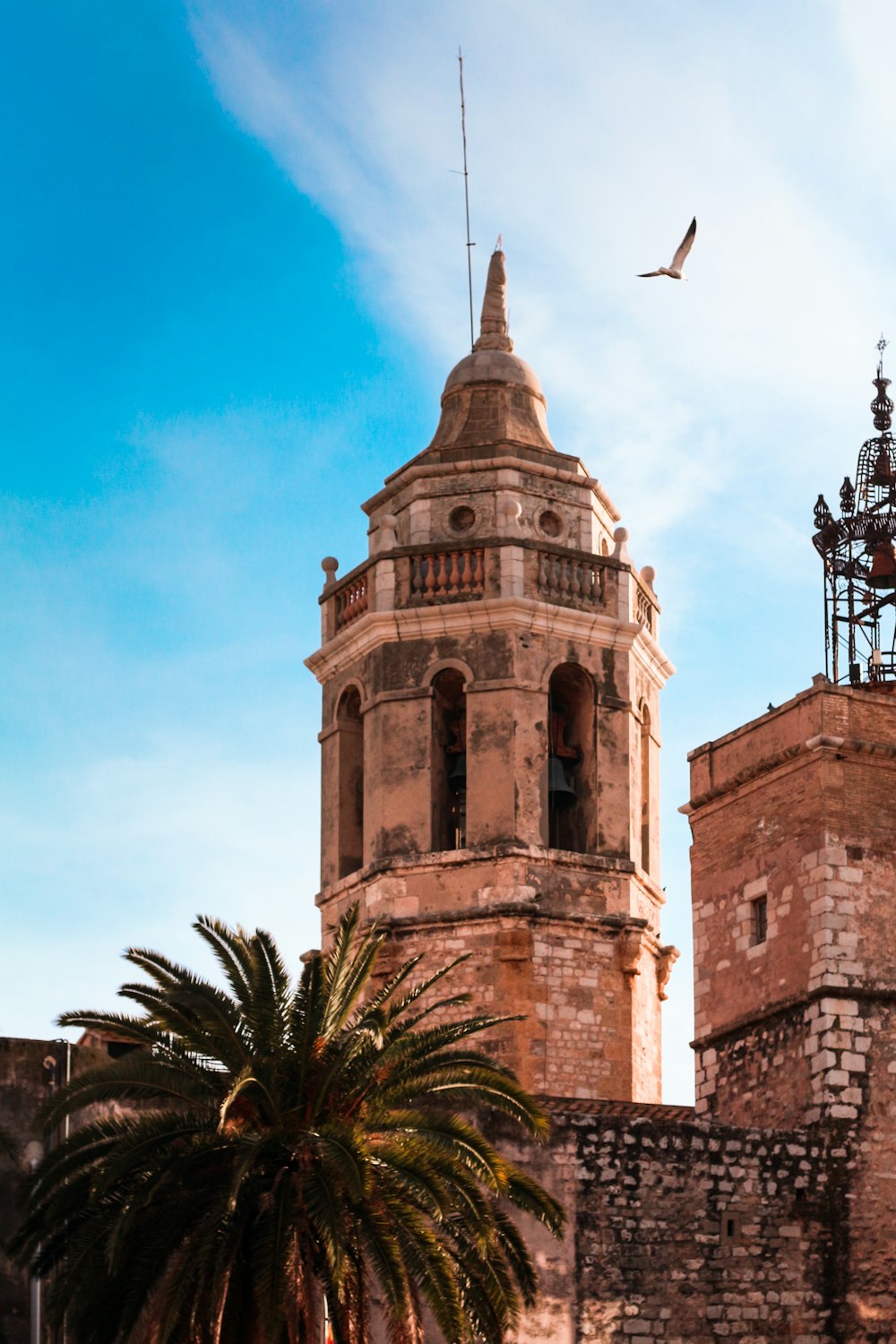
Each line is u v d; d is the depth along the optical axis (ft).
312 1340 120.37
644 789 185.16
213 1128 122.62
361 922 176.04
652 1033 178.40
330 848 183.01
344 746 184.24
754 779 161.48
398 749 179.22
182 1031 124.47
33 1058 144.87
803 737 157.17
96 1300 121.70
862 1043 151.74
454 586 182.70
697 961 163.63
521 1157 143.74
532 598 181.78
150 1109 142.82
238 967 126.21
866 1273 147.95
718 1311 144.66
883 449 180.65
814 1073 151.53
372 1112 125.18
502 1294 125.08
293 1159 122.42
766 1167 148.25
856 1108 150.41
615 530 188.96
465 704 179.93
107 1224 122.31
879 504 178.91
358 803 183.21
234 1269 121.39
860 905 153.99
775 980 156.35
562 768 180.45
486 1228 123.34
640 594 187.52
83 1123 145.07
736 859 162.09
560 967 173.99
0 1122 142.82
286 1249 116.98
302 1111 124.26
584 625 182.09
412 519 186.29
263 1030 123.95
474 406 190.29
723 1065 159.53
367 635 182.09
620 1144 145.79
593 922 175.52
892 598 176.45
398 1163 121.49
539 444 189.26
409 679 180.55
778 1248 146.92
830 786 155.53
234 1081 121.70
